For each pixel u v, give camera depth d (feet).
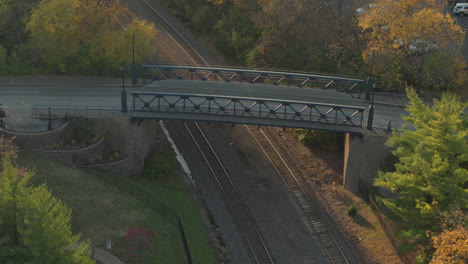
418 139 138.21
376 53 193.36
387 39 193.67
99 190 148.46
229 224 154.30
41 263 95.50
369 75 201.67
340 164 179.83
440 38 191.21
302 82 206.49
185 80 191.42
